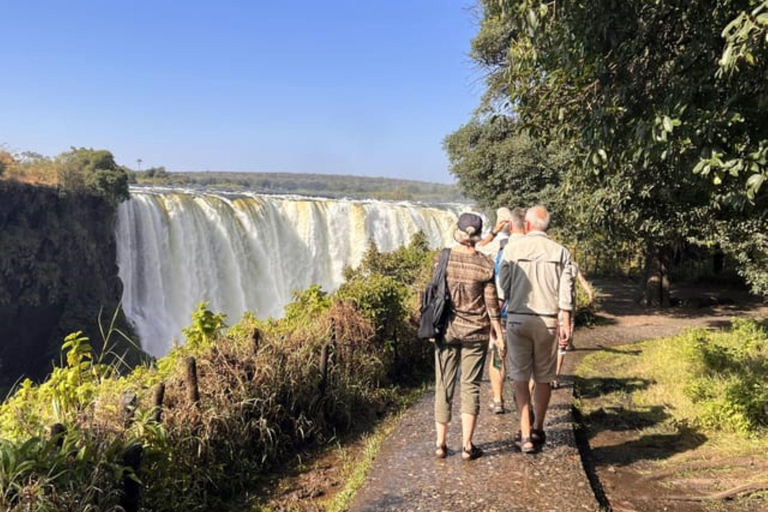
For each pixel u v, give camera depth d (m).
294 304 7.64
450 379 4.37
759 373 6.89
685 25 3.86
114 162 25.41
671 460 5.16
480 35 16.08
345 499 4.07
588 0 3.67
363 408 6.29
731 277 21.92
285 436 5.09
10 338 22.75
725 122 3.26
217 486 4.22
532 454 4.49
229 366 4.80
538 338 4.30
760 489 4.50
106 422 3.50
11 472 2.67
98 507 2.95
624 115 4.00
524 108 4.85
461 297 4.16
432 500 3.81
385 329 7.37
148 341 23.34
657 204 8.41
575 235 14.80
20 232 22.31
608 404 6.84
